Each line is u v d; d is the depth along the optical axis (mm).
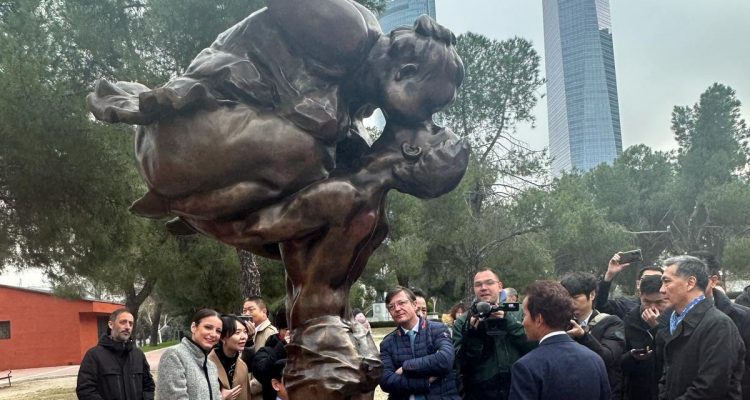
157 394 3365
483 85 17359
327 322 1619
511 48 17375
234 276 12820
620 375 3434
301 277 1656
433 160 1692
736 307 3486
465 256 18797
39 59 6945
